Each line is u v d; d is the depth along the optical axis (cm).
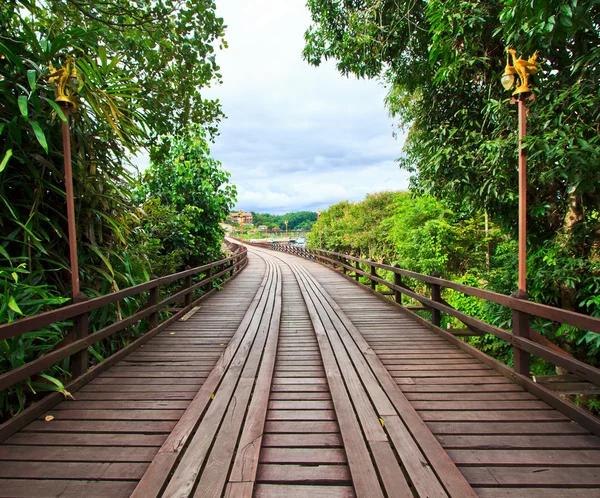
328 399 250
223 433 199
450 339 385
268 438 199
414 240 998
